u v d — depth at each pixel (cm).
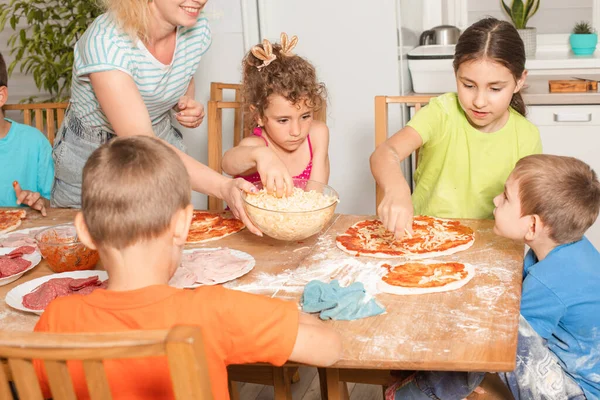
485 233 180
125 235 107
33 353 85
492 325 128
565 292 154
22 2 339
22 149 241
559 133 300
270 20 302
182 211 112
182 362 81
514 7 330
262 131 232
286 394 196
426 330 127
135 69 190
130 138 113
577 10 343
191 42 207
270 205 171
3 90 236
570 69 309
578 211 156
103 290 110
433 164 217
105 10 196
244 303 108
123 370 104
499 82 187
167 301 107
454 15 358
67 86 349
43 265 171
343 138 310
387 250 168
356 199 316
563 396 147
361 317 133
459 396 147
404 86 310
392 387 158
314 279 153
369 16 293
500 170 209
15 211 209
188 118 217
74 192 222
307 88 211
